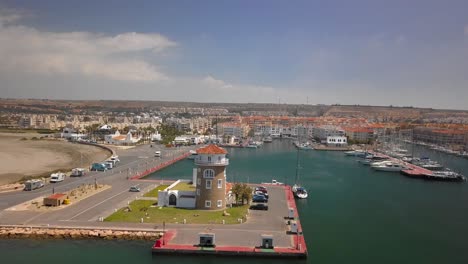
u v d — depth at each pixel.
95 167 184.50
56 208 106.44
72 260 76.44
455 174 199.50
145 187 140.00
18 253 79.62
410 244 94.75
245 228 92.56
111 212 103.25
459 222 115.94
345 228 106.25
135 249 81.94
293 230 90.56
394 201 143.62
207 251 78.50
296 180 183.62
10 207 107.19
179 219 97.88
